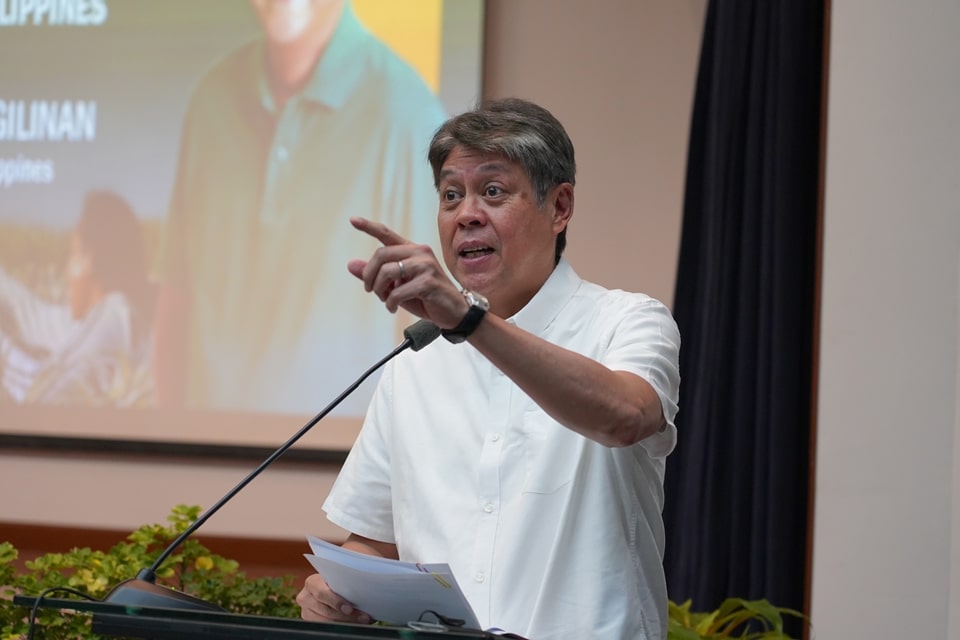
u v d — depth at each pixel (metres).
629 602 3.18
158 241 8.62
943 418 5.29
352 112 8.42
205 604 2.78
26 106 8.87
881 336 5.39
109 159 8.73
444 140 3.41
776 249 6.46
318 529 8.38
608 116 8.27
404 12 8.42
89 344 8.67
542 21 8.40
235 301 8.48
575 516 3.23
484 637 2.29
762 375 6.47
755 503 6.40
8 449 8.85
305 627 2.35
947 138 5.38
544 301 3.47
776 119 6.54
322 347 8.35
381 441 3.68
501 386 3.43
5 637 4.31
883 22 5.47
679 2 8.27
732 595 6.45
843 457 5.39
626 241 8.19
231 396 8.44
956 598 5.15
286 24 8.58
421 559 3.38
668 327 3.33
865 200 5.44
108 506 8.68
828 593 5.35
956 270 5.33
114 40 8.80
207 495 8.56
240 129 8.57
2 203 8.84
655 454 3.20
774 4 6.68
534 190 3.38
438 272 2.61
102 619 2.49
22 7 8.92
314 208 8.41
